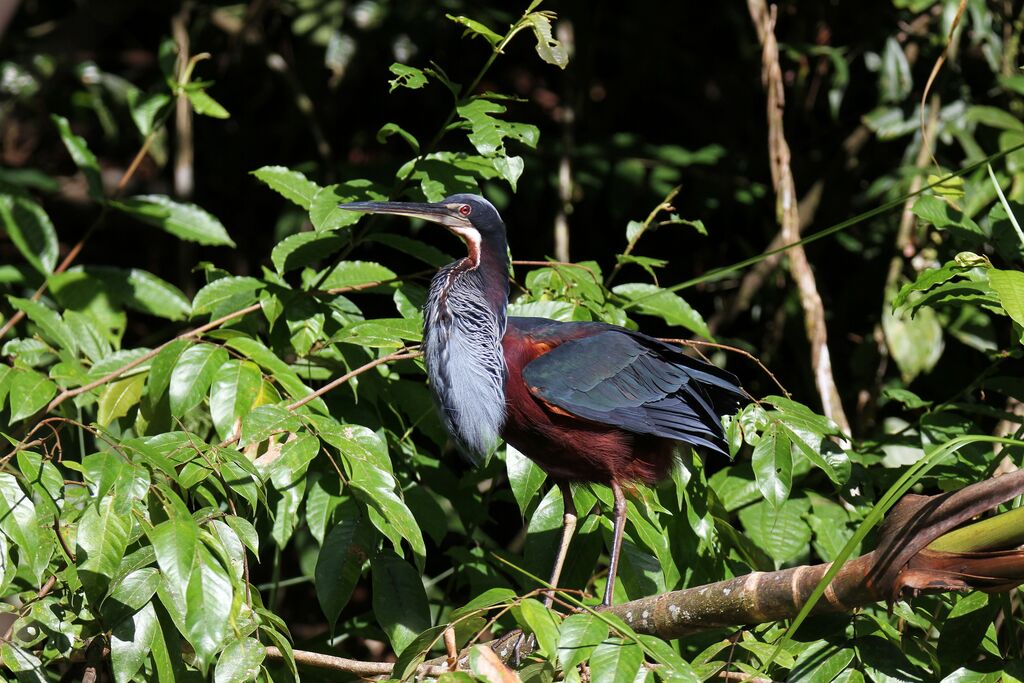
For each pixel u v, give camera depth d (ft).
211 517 19.57
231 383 23.53
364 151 50.37
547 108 49.83
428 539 42.73
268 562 43.60
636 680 18.53
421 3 46.44
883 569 18.03
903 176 40.06
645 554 27.27
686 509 26.71
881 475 27.32
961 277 25.13
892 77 40.88
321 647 29.60
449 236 46.03
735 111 48.03
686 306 29.48
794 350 41.29
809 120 46.14
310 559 37.24
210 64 51.29
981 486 17.56
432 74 25.57
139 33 55.52
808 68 45.98
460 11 45.96
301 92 48.39
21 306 27.68
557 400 26.02
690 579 26.66
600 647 18.12
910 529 17.95
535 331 27.25
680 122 50.08
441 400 26.30
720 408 29.32
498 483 33.32
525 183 43.42
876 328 39.14
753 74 47.14
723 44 49.37
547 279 29.25
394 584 24.70
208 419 28.78
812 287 33.99
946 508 17.74
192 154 51.24
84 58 50.75
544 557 27.02
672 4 47.85
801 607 18.94
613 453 26.55
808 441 25.50
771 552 25.90
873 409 38.93
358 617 31.45
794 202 34.91
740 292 43.62
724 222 46.65
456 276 26.66
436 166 26.68
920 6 39.58
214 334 25.80
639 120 50.24
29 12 54.03
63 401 26.25
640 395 26.66
